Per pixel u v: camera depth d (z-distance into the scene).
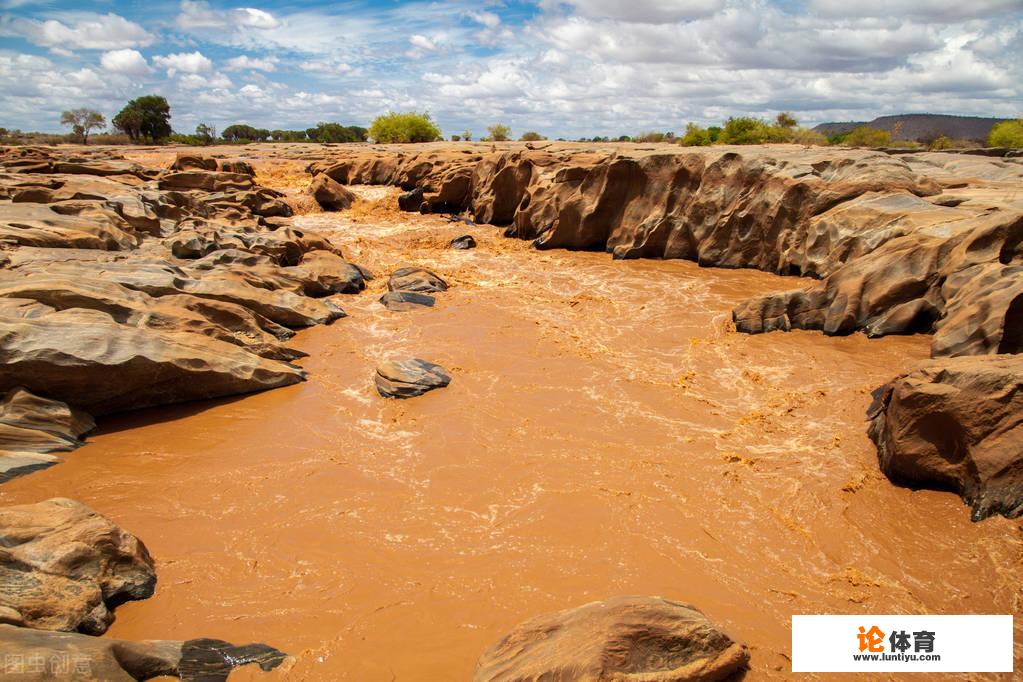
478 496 9.19
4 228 16.88
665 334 15.71
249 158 47.16
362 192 35.97
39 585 6.57
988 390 7.95
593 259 23.80
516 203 29.08
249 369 12.98
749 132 42.06
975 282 12.34
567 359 14.25
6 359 10.58
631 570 7.57
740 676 5.90
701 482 9.36
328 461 10.28
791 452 10.06
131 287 14.41
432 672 6.16
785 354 13.84
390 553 7.98
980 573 7.15
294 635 6.70
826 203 19.06
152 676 5.96
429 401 12.34
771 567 7.59
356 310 18.48
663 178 23.27
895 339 13.78
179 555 8.01
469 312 17.97
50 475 9.88
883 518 8.31
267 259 19.53
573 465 9.91
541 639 5.80
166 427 11.53
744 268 21.31
